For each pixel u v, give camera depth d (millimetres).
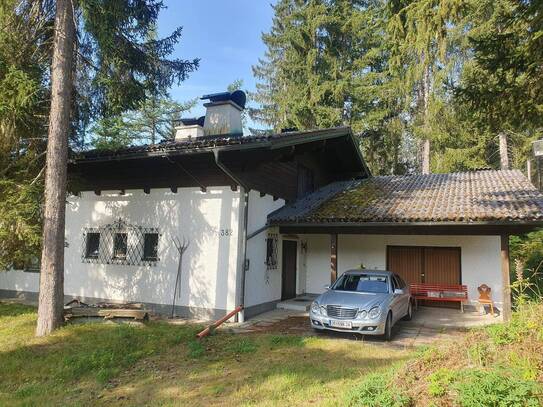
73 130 11625
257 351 8125
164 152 10695
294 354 7891
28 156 10375
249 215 11703
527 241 18344
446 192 13906
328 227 12562
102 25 8992
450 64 19891
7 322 10250
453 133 24250
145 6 10430
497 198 12086
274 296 13453
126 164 12406
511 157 27578
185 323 10664
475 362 4914
